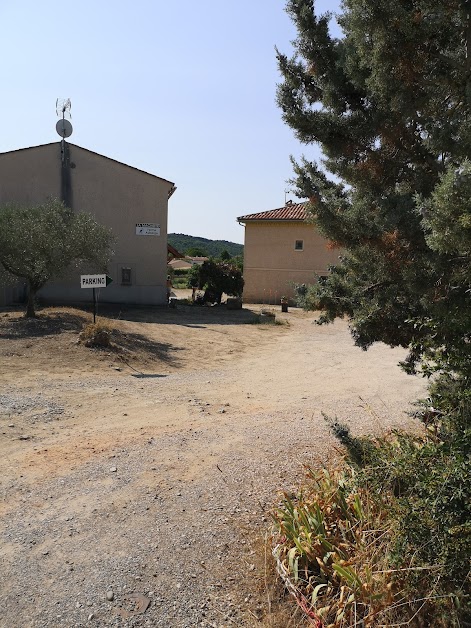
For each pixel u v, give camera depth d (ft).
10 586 10.45
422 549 8.23
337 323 67.10
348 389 30.04
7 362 32.91
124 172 71.31
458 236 8.53
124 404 25.27
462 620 8.29
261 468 15.94
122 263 72.59
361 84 12.60
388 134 12.71
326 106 13.70
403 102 11.64
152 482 15.20
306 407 24.67
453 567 7.88
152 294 73.97
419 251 11.44
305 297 13.65
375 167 13.03
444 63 11.56
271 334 56.29
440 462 8.88
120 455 17.52
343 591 9.11
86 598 10.07
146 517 13.10
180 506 13.64
